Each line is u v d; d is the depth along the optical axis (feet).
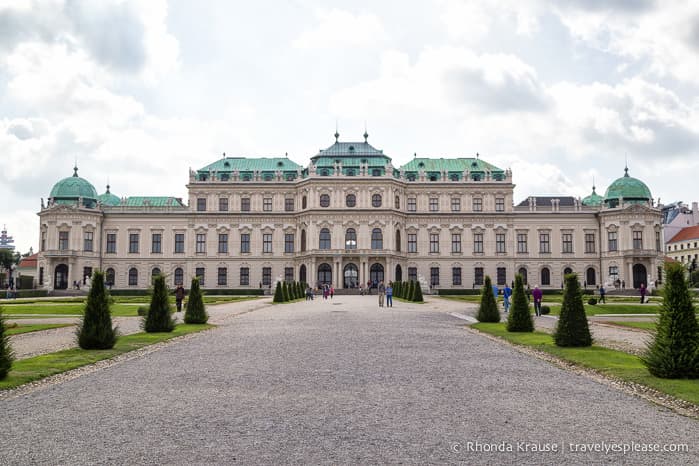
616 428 48.93
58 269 398.42
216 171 420.36
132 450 43.24
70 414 53.36
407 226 416.26
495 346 100.42
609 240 405.18
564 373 73.82
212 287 410.52
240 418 51.67
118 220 412.98
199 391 62.59
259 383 66.59
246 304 248.11
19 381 67.26
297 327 133.18
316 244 398.21
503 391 62.69
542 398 59.52
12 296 315.99
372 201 402.93
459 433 47.32
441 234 415.64
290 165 432.66
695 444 44.86
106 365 81.00
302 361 82.17
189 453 42.52
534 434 47.14
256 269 412.16
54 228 395.14
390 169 405.59
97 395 61.11
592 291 354.74
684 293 68.90
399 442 44.91
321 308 214.69
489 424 49.88
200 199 416.26
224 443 44.75
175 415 52.80
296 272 409.90
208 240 413.18
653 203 409.08
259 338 110.93
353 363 80.43
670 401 58.39
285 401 57.93
